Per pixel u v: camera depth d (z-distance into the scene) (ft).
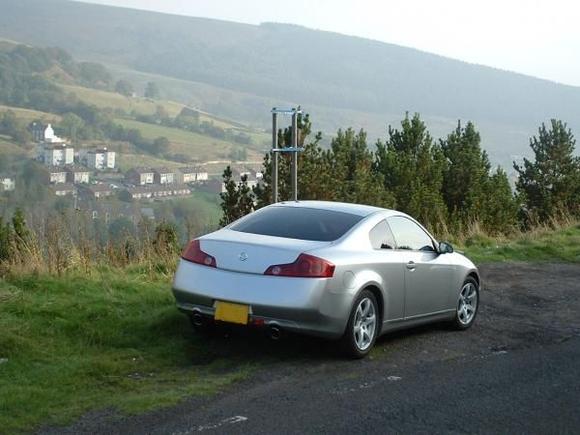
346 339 25.09
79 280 33.78
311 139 55.83
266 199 53.26
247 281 24.26
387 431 18.81
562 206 82.23
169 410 19.77
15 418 18.95
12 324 26.14
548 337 30.40
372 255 26.25
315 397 21.25
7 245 37.73
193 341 26.66
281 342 27.12
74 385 21.71
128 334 26.81
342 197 57.47
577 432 19.44
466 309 31.71
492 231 69.82
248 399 20.85
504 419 20.17
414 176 70.23
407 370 24.56
